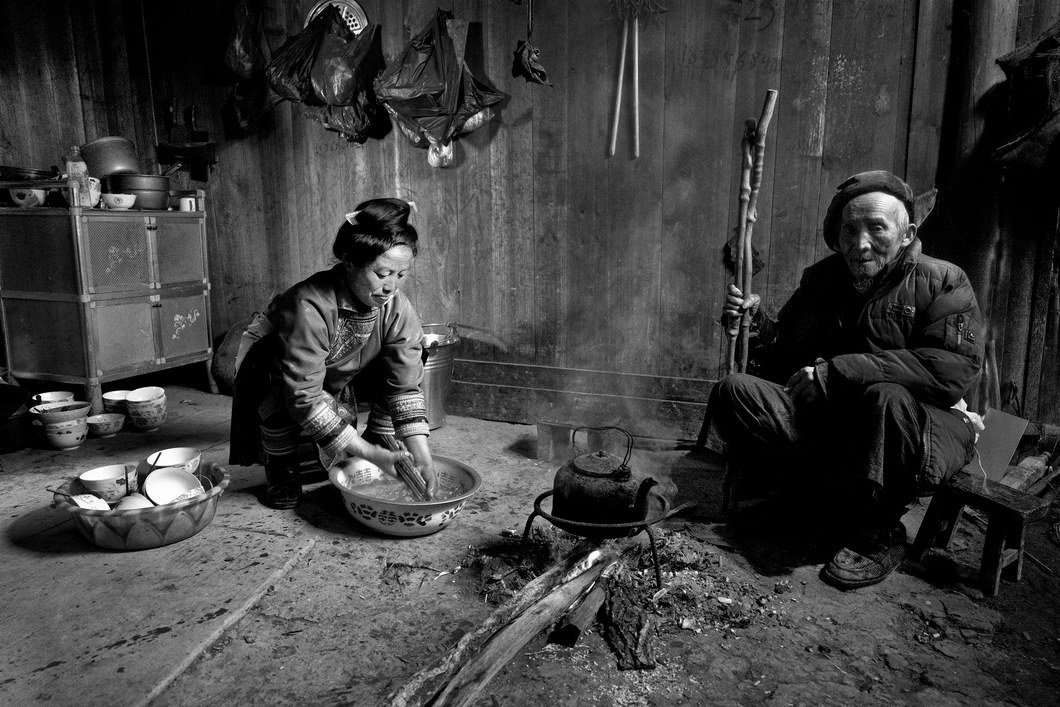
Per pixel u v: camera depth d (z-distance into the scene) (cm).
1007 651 202
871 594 230
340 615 214
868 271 246
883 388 229
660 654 197
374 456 255
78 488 263
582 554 218
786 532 269
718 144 350
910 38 314
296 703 177
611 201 375
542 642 200
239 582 225
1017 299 314
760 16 333
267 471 286
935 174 319
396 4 399
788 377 283
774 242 350
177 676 184
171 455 280
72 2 452
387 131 411
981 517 282
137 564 236
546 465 343
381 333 266
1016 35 301
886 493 234
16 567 234
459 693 167
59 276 376
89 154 412
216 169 462
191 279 437
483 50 384
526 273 400
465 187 402
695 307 368
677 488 315
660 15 348
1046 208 303
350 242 229
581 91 369
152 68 464
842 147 332
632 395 382
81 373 384
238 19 421
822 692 184
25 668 183
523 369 404
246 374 274
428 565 243
